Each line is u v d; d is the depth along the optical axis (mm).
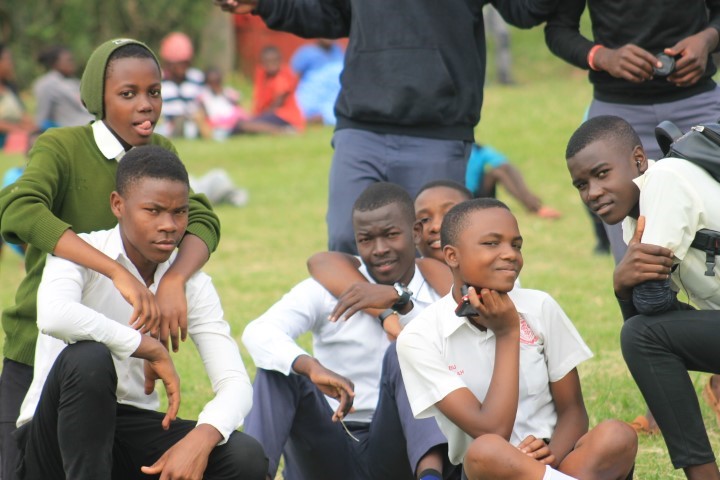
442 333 14312
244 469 14352
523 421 14297
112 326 14094
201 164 55875
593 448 13453
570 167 15391
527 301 14500
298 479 16922
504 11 21406
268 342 16016
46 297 14195
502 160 40938
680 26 19297
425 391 14242
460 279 14172
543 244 36375
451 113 20609
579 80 71438
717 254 14352
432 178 20594
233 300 29938
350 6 21656
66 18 82750
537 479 13070
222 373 15039
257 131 64938
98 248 15023
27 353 15648
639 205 14828
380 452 15828
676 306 14805
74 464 13766
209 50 87812
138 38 85312
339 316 16484
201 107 64750
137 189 14492
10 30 83062
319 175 52438
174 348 14750
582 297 27688
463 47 20594
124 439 14906
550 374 14492
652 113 19562
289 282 32188
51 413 13992
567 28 20750
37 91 48312
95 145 15992
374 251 17047
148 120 15945
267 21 21750
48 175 15422
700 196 14320
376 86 20594
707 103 19422
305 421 16266
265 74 66875
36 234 14766
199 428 14336
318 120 69750
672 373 14492
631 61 18828
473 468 13359
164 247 14609
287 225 42406
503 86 70625
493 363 14250
